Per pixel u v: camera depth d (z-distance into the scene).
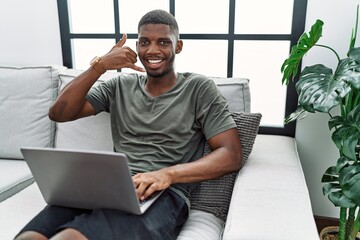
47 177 0.90
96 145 1.49
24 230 0.89
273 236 0.78
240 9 1.66
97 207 0.93
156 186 0.97
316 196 1.71
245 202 0.94
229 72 1.74
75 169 0.84
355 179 1.10
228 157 1.12
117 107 1.30
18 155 1.64
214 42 1.74
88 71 1.24
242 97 1.42
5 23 1.92
